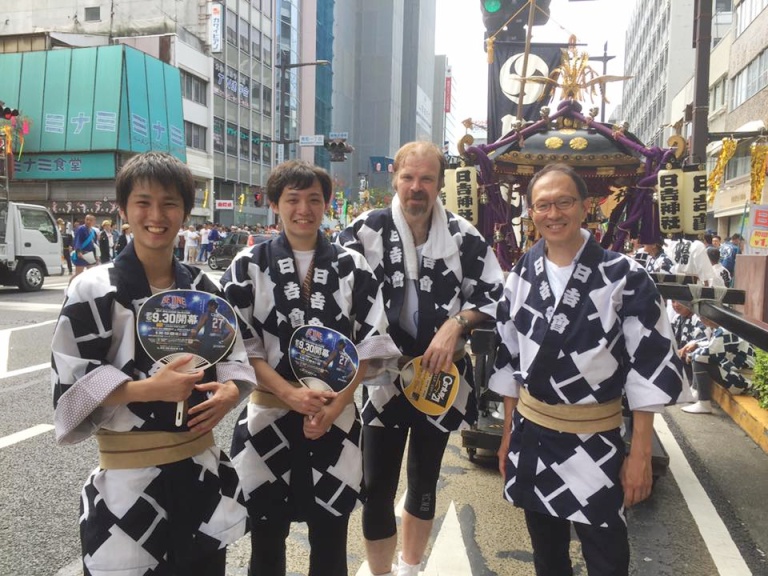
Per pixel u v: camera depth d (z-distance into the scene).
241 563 2.73
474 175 4.09
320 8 47.69
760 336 1.99
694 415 5.12
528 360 1.89
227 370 1.69
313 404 1.83
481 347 2.38
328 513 1.93
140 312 1.58
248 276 1.94
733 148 7.66
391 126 60.47
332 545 1.98
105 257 14.09
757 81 20.17
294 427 1.94
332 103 51.66
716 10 30.22
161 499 1.59
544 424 1.86
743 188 21.97
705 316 2.55
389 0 58.53
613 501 1.79
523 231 4.54
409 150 2.15
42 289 13.08
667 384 1.74
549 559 1.96
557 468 1.82
